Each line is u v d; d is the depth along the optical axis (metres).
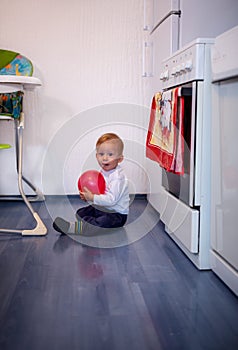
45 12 2.88
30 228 2.28
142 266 1.73
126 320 1.28
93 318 1.29
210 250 1.66
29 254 1.87
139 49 2.98
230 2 2.17
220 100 1.52
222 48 1.45
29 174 3.04
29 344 1.14
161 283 1.56
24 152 3.01
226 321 1.28
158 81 2.59
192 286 1.53
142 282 1.57
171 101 1.82
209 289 1.50
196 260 1.72
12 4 2.85
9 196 3.04
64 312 1.33
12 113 2.44
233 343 1.15
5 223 2.38
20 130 2.29
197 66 1.61
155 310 1.34
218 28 2.19
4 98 2.62
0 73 2.72
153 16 2.78
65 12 2.89
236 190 1.39
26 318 1.29
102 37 2.95
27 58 2.80
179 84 1.88
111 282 1.56
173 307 1.36
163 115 1.96
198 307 1.36
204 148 1.65
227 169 1.46
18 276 1.62
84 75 2.97
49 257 1.83
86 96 3.00
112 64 2.98
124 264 1.75
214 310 1.34
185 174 1.78
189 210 1.71
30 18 2.87
